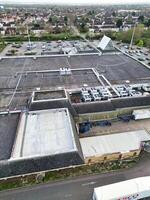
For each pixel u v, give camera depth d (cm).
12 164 4203
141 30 16762
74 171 4669
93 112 6197
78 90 7131
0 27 19900
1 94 6825
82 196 4147
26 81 7775
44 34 18125
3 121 5444
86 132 5900
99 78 8025
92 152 4856
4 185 4309
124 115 6575
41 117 5606
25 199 4062
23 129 5066
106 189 3831
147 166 4884
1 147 4581
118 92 7094
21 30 19262
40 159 4316
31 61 9938
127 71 8819
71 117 5634
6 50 13900
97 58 10469
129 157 5103
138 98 6669
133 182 3972
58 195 4156
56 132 5053
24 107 6081
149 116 6488
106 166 4838
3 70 8762
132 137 5422
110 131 5956
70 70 8562
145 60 11894
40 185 4344
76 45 14750
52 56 10700
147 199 3947
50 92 6538
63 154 4419
